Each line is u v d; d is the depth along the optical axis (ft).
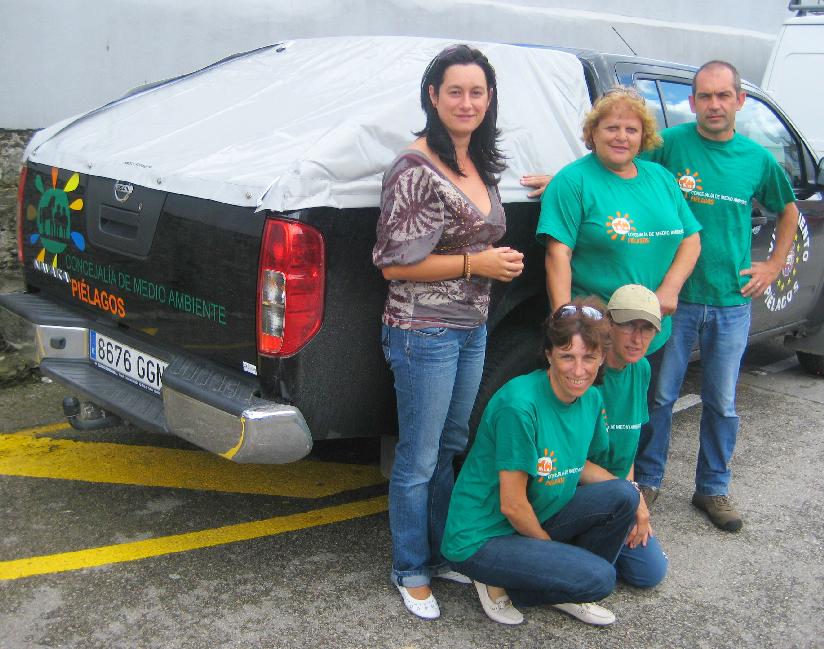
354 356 9.02
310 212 8.46
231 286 8.92
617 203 9.94
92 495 11.51
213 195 8.95
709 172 11.10
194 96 12.09
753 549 11.15
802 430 15.26
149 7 17.83
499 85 10.75
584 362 8.36
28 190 11.84
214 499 11.65
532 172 10.71
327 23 20.39
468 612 9.53
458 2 22.70
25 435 13.25
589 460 9.95
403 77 10.50
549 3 25.22
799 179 15.89
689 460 13.85
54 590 9.41
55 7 16.75
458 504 9.17
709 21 31.04
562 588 8.66
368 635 9.00
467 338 8.95
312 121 9.79
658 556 9.98
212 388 8.95
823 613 9.82
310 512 11.48
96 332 10.86
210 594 9.52
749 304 11.71
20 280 16.51
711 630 9.42
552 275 9.91
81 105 17.42
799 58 24.52
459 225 8.35
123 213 10.11
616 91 9.78
